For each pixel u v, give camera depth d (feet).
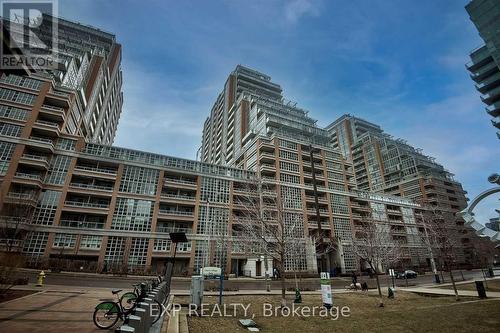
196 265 147.84
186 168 172.76
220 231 160.76
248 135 241.35
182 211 163.84
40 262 112.37
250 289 89.86
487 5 235.40
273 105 276.41
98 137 235.20
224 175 180.45
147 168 159.43
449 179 328.29
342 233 200.34
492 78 259.19
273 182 188.85
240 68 345.10
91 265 121.08
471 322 38.09
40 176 131.34
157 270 135.03
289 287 98.89
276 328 36.60
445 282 116.67
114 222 139.85
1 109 133.28
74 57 186.50
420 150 370.94
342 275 168.66
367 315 45.37
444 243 101.91
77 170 141.18
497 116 253.65
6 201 116.37
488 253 184.44
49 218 127.54
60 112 147.54
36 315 34.17
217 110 352.69
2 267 45.06
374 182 350.23
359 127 411.75
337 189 221.87
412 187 310.65
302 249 124.26
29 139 131.64
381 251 106.52
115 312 30.86
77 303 44.32
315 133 247.29
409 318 42.16
